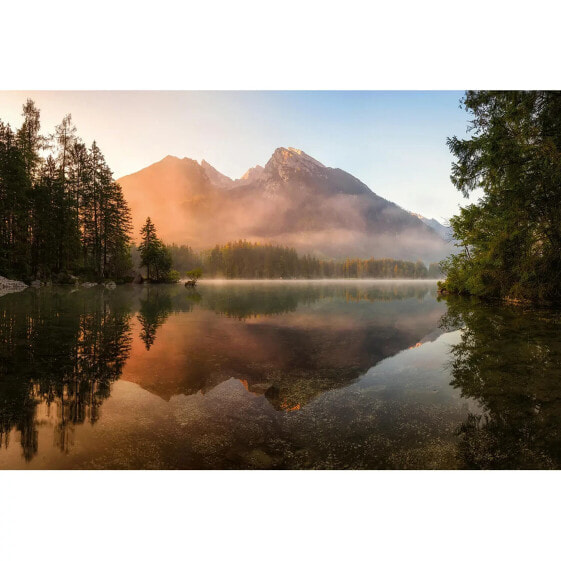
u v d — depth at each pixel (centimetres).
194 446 321
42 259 3453
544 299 1464
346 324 1098
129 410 398
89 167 4412
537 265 1362
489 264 1700
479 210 1833
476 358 644
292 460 300
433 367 591
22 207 3188
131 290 2933
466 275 2156
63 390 463
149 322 1077
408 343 797
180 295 2419
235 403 423
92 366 576
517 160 1220
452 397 446
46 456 303
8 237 3014
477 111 1356
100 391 459
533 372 548
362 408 411
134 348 711
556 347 714
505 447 322
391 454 309
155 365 589
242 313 1372
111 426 357
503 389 473
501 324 1032
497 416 387
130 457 302
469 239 2027
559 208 1202
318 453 311
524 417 384
